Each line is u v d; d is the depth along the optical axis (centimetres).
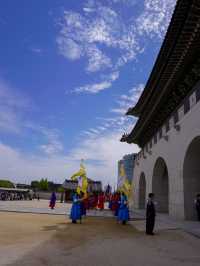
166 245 1020
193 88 1675
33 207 3162
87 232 1327
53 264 712
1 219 1717
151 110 2411
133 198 4041
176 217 1912
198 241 1112
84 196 2231
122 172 2261
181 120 1880
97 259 782
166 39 1517
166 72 1759
